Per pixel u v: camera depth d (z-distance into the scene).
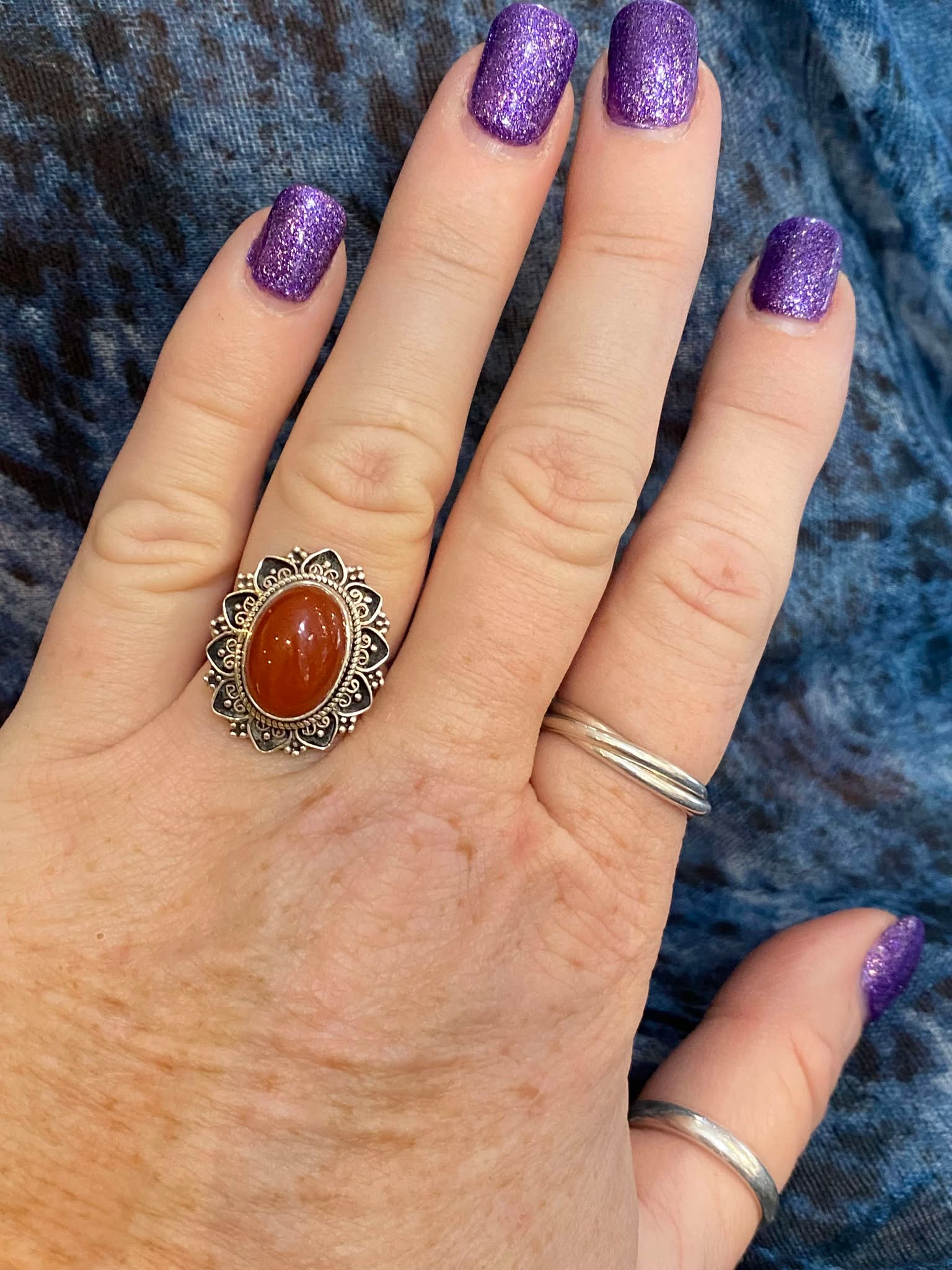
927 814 0.15
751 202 0.14
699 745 0.11
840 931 0.15
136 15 0.12
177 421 0.11
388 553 0.11
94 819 0.11
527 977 0.11
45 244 0.12
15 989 0.11
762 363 0.12
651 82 0.11
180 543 0.11
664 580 0.11
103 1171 0.11
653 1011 0.16
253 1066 0.10
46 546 0.14
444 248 0.11
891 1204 0.14
